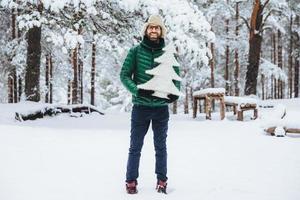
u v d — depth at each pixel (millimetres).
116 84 32688
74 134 8211
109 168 5387
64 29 12328
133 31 13750
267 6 23141
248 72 22062
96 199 4059
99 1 12594
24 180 4676
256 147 7055
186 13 12172
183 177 5012
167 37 12008
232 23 30453
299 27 32938
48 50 20047
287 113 12859
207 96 12359
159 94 4387
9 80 22203
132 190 4297
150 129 9414
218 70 33656
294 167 5496
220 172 5250
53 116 11875
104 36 13172
